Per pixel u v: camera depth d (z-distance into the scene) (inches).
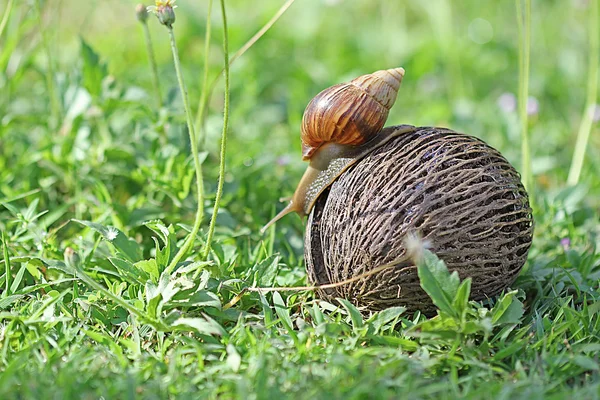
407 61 469.7
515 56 481.1
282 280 235.9
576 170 319.6
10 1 291.1
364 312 211.5
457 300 185.9
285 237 271.6
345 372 177.2
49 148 293.0
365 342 201.5
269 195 295.3
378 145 207.2
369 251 198.8
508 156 350.9
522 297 216.8
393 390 176.4
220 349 193.8
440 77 465.4
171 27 205.0
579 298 228.4
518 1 276.7
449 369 187.6
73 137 302.7
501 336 198.1
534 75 456.4
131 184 298.8
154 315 198.5
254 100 414.0
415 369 180.4
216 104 411.2
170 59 458.3
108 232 218.8
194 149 209.3
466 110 403.9
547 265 246.4
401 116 418.6
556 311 221.0
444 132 207.9
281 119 407.5
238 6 534.6
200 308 207.2
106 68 314.7
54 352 187.9
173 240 227.8
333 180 211.6
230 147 350.6
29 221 243.8
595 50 322.7
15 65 359.6
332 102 206.4
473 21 528.1
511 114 377.7
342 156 211.3
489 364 184.5
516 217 203.6
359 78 209.6
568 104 428.5
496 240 198.7
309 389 170.6
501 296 203.5
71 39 488.1
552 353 192.5
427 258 189.5
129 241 233.1
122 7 490.0
